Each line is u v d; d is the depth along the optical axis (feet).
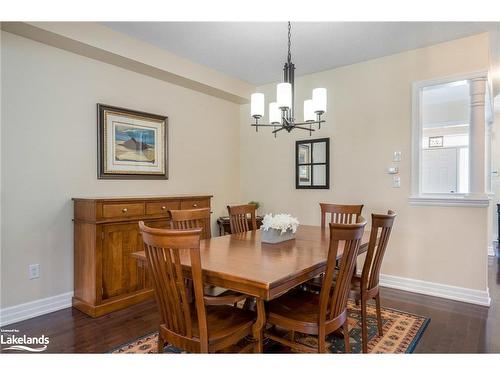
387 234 7.19
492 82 13.51
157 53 11.02
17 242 8.61
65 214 9.56
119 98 10.91
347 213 9.84
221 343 5.24
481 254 9.95
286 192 14.52
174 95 12.81
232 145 15.67
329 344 7.39
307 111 8.13
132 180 11.34
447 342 7.42
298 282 5.33
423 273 10.96
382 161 11.79
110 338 7.62
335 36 10.02
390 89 11.59
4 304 8.39
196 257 4.75
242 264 5.70
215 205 14.76
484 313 9.15
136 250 9.91
